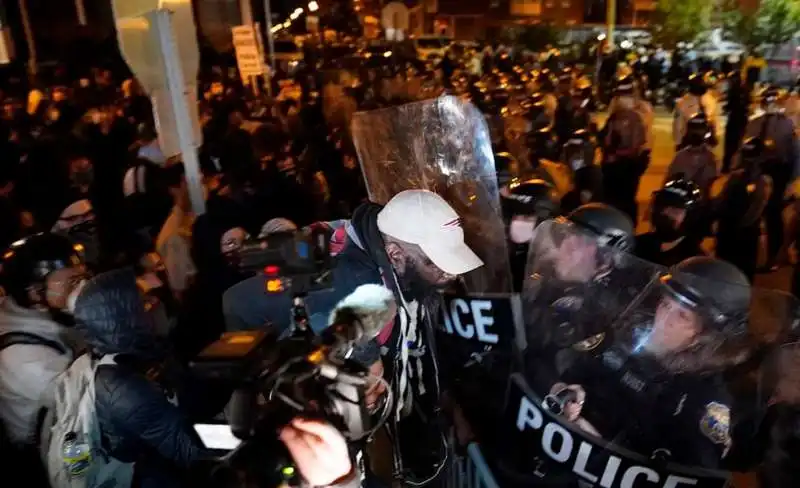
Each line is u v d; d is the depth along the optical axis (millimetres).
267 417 1324
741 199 6078
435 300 1997
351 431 1468
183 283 3684
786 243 6824
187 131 3619
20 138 7801
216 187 4711
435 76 15969
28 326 2174
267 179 5121
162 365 2135
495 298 1830
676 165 6715
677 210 3514
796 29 17578
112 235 4160
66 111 9758
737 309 1572
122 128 7922
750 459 1533
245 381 1376
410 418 2004
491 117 6398
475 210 2363
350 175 6816
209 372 1382
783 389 1547
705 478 1480
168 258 3877
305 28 31281
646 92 17859
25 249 2232
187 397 1899
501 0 28156
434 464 1971
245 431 1340
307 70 16484
